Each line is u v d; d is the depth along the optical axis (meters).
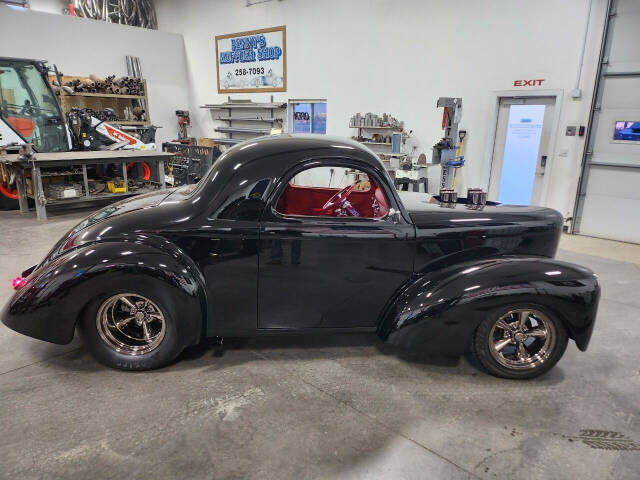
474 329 2.10
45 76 6.32
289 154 2.09
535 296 2.01
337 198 2.76
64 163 5.57
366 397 2.04
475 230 2.25
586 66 5.13
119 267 1.95
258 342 2.53
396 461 1.65
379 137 6.98
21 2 8.02
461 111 5.94
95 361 2.29
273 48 8.41
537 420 1.91
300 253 2.13
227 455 1.66
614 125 5.09
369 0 6.87
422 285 2.18
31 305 1.99
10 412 1.86
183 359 2.33
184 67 10.34
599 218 5.39
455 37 6.08
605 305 3.21
